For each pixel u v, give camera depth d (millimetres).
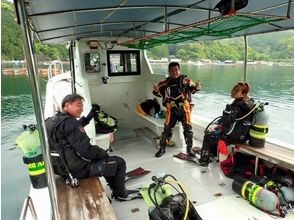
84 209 1928
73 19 2625
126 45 4418
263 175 2801
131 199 2646
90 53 4566
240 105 2951
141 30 3871
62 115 2348
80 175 2385
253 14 1805
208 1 2176
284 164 2559
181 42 4543
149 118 4266
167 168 3395
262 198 2385
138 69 4984
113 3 2094
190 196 2695
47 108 4777
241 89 3008
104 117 3910
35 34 2994
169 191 2037
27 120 8016
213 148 3543
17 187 5590
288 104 3738
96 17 2699
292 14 2764
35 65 1272
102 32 4031
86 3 2008
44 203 2121
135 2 2131
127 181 3068
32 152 2143
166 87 3674
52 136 2234
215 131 3363
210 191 2795
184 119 3662
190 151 3684
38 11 2006
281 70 3717
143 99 5160
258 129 2918
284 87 3727
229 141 3125
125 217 2385
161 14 2752
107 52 4672
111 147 4207
